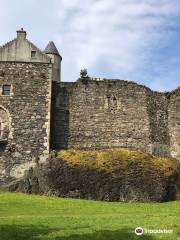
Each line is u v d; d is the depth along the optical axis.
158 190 38.59
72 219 25.59
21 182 39.00
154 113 45.34
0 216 27.17
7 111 41.72
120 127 43.97
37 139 41.06
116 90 44.81
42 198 35.09
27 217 26.33
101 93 44.53
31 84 42.53
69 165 38.88
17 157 40.56
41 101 42.12
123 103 44.59
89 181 38.03
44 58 46.16
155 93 46.12
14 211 29.52
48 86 42.56
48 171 38.56
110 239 20.75
